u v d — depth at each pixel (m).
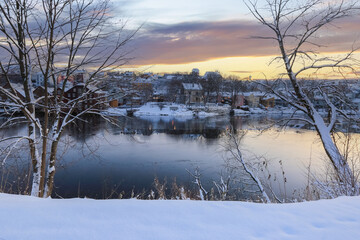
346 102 9.16
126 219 2.38
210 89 92.62
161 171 18.22
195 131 38.12
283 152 22.56
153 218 2.43
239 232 2.22
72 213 2.48
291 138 30.28
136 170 18.25
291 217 2.61
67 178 15.98
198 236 2.10
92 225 2.22
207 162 20.41
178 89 94.88
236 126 42.31
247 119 54.31
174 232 2.16
